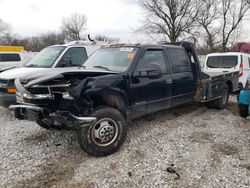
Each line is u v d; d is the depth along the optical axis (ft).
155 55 16.98
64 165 12.43
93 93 12.80
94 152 13.03
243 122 19.27
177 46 19.36
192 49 20.08
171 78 17.71
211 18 111.24
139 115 15.75
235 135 16.38
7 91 19.34
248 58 34.17
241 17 107.96
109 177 11.32
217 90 22.24
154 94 16.40
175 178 11.16
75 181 11.02
